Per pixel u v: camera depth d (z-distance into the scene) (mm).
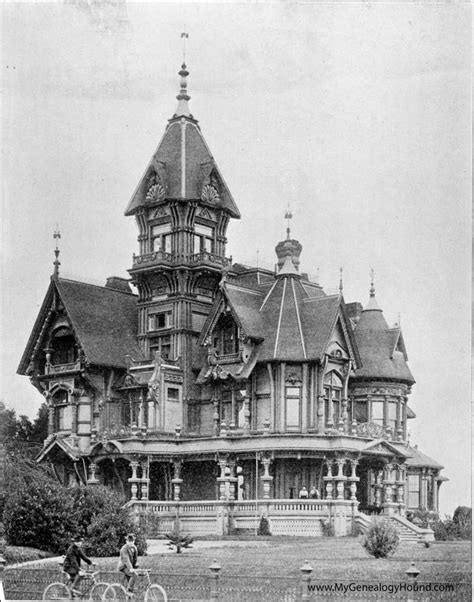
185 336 71188
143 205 73125
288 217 71812
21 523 46031
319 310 67375
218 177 73312
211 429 69312
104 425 71000
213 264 71750
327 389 66875
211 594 32531
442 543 55344
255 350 67188
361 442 63781
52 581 36500
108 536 46094
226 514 61719
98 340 71875
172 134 73375
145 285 73625
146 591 32938
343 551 47062
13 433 77875
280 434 62625
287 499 61812
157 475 68375
